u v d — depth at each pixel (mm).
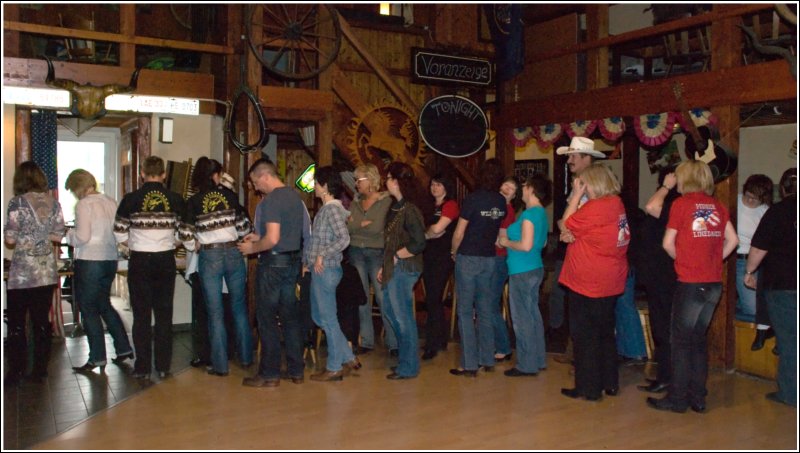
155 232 4934
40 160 6285
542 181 4969
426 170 7113
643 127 5852
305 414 4230
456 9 7297
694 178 4223
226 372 5113
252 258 6148
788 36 5180
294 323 4883
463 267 4969
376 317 7004
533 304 5094
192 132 6742
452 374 5160
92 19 6820
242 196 6434
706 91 5320
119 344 5398
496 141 7422
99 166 7668
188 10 7207
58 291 6250
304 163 9211
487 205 4910
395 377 5031
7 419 4109
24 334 4930
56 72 5973
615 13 7953
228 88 6551
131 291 4965
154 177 4992
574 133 6512
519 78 7203
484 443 3760
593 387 4535
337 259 4895
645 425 4066
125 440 3775
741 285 5348
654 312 4680
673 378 4324
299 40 6406
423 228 4906
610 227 4387
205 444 3719
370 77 7062
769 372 5059
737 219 5289
